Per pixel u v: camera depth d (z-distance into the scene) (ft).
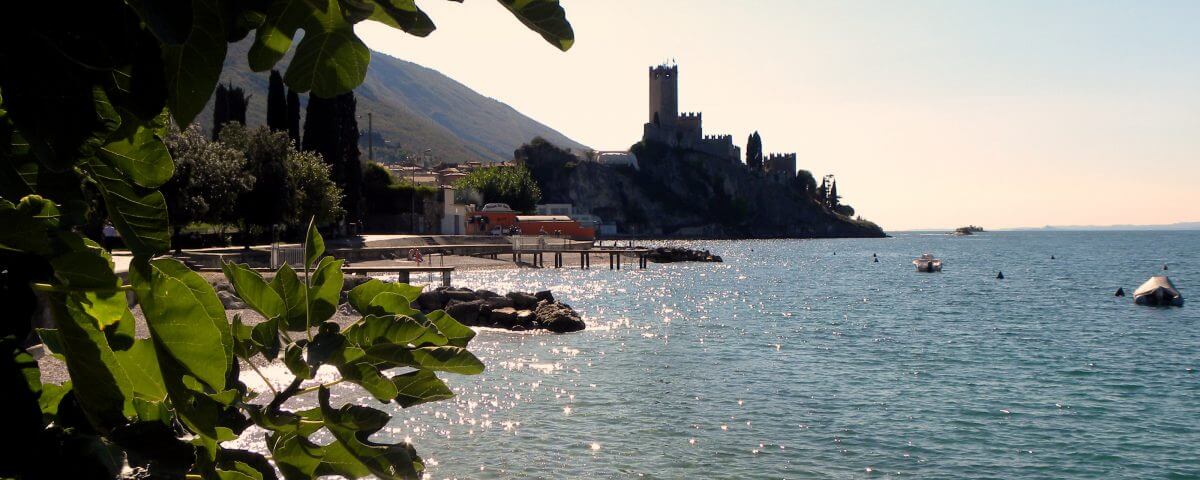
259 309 5.92
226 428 4.93
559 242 346.33
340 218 242.99
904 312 159.84
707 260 387.14
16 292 3.97
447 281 155.12
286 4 4.19
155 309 4.25
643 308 164.25
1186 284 249.96
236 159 171.12
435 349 5.21
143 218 4.30
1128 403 72.74
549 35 4.39
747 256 472.85
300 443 5.51
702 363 90.53
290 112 232.12
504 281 231.71
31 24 3.42
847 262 400.47
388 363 5.23
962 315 154.51
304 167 199.31
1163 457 55.98
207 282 4.79
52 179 4.10
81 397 4.40
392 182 335.26
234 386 5.60
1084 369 91.20
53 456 4.14
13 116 3.50
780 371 86.07
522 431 57.72
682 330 124.06
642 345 105.09
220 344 4.28
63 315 4.24
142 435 4.58
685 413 64.85
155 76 3.68
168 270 4.70
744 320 141.49
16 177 4.04
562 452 53.11
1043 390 78.02
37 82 3.49
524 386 74.02
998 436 60.54
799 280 263.90
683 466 51.11
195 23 3.75
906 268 345.10
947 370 88.89
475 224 408.26
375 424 5.35
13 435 3.96
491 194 498.69
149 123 3.72
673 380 79.20
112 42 3.53
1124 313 160.66
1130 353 104.47
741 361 92.63
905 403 70.54
